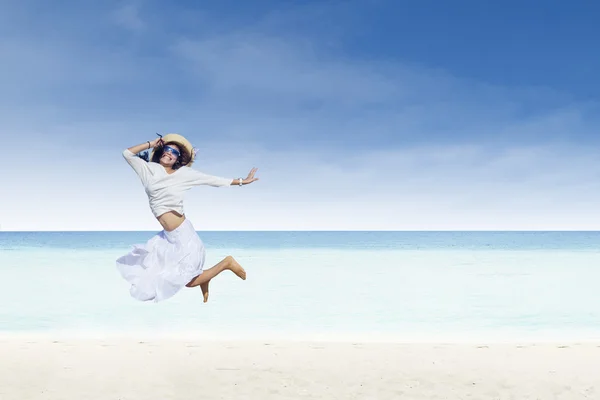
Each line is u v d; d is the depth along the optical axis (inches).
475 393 227.8
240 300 521.3
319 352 307.3
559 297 530.0
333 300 518.0
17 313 457.4
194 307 487.8
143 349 314.5
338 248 1379.2
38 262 834.2
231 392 227.3
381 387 235.8
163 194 211.9
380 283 622.2
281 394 224.7
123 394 224.8
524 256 938.1
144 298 206.4
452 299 520.1
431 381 245.4
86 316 450.0
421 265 798.5
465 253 1017.5
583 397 222.5
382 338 365.1
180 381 245.8
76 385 238.8
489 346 326.3
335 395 223.1
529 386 238.5
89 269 745.6
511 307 479.2
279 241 1784.0
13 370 264.5
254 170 224.5
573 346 326.3
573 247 1251.2
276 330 394.0
